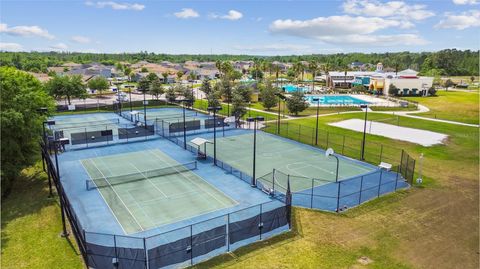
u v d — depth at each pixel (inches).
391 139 1849.2
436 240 799.7
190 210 956.6
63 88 3203.7
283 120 2448.3
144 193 1084.5
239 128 2176.4
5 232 840.3
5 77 1181.7
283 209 844.6
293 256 725.3
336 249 754.8
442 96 4128.9
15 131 1143.0
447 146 1702.8
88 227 856.3
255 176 1246.9
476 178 1235.2
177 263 679.1
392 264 702.5
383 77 4530.0
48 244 780.0
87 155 1546.5
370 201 1018.7
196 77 6914.4
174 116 2635.3
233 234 758.5
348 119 2491.4
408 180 1195.9
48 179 1120.8
